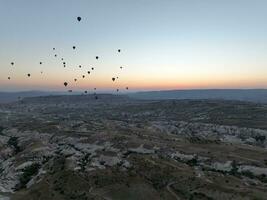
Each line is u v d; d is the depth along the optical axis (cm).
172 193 12862
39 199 13062
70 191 13175
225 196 12362
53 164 16138
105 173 14200
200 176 14112
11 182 15962
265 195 12456
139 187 13100
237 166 15938
